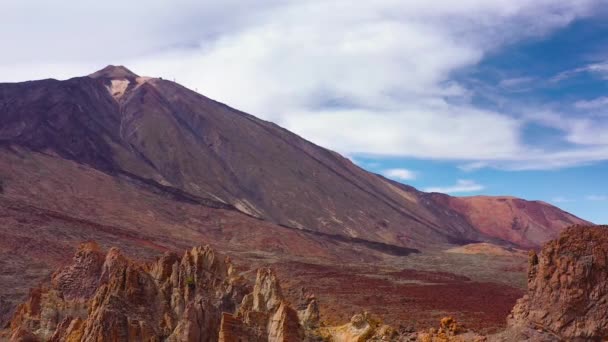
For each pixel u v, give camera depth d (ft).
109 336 173.99
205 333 184.44
